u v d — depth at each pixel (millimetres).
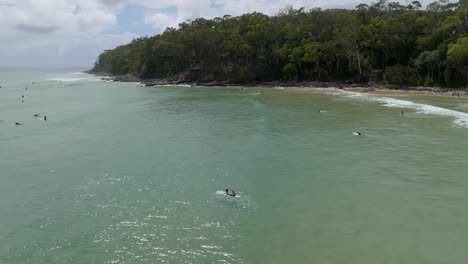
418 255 21188
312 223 25219
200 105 80062
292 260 20953
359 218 25750
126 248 22641
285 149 42906
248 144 45188
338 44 121562
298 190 30922
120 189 32000
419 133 49469
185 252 22031
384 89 105562
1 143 48469
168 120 62625
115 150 44125
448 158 38531
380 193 29938
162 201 29406
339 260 20859
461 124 54594
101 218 26688
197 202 29109
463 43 91188
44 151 44344
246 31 148375
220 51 141750
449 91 94312
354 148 42938
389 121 57844
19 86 148375
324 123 57312
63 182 33875
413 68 110625
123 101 90375
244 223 25516
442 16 115250
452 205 27484
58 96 105938
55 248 22766
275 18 154625
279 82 130625
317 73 128250
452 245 22141
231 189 31547
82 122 62469
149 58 164000
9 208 28547
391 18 115938
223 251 22078
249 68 136875
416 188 30828
